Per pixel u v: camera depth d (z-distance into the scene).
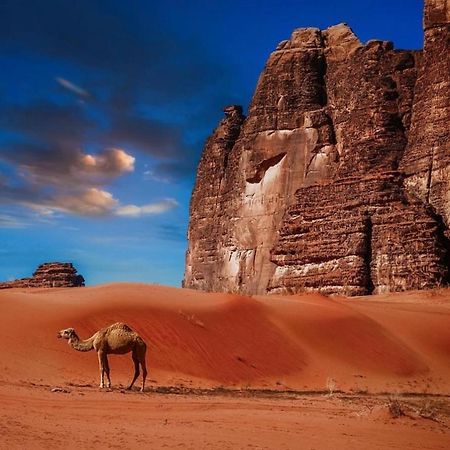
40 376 26.45
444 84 119.50
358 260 106.56
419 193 114.31
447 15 125.31
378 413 20.94
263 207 143.62
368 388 36.66
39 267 136.25
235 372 34.50
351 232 109.12
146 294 41.38
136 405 20.02
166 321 36.03
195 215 165.38
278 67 151.88
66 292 43.97
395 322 51.97
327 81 148.50
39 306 34.62
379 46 138.25
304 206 118.81
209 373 33.38
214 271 153.62
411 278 101.62
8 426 14.36
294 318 44.41
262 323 41.47
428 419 21.28
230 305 42.44
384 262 105.19
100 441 13.62
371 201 110.62
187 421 17.47
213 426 16.83
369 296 99.00
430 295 91.44
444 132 115.50
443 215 110.44
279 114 146.38
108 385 24.50
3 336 29.64
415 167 117.00
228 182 156.12
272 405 22.94
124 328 24.78
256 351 37.72
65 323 32.75
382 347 44.78
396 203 109.50
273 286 116.62
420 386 40.19
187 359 33.78
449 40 123.00
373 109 130.12
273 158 144.25
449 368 46.06
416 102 125.06
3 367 26.30
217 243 155.75
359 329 46.09
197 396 24.86
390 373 41.62
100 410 18.53
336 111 140.62
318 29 156.00
